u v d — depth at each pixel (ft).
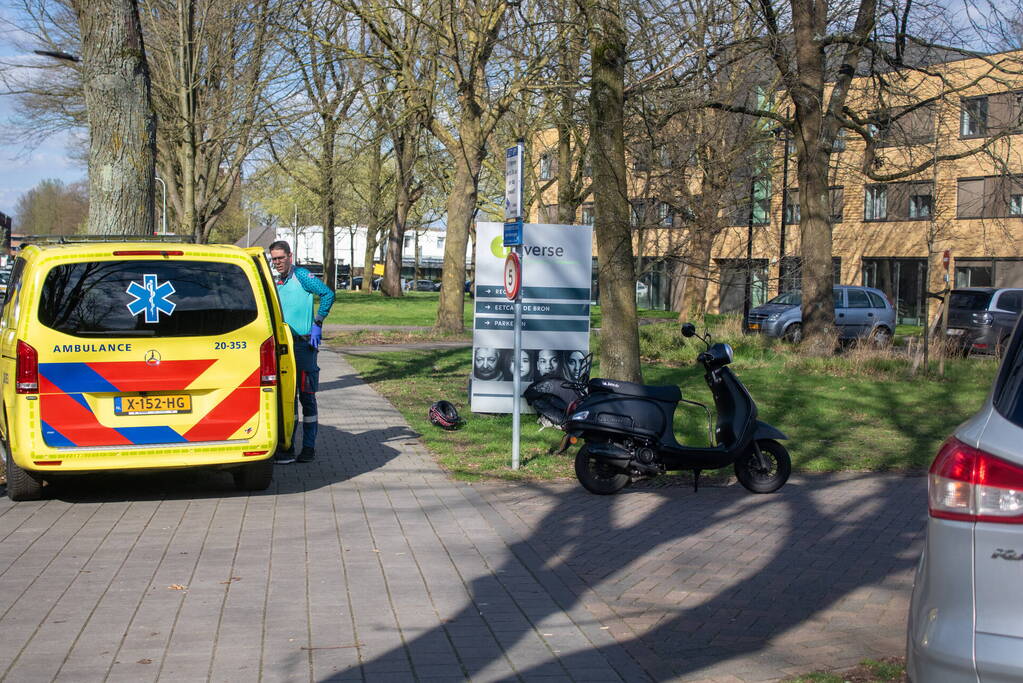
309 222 171.22
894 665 14.75
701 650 15.53
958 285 130.62
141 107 35.27
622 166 35.50
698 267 55.47
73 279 23.77
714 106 59.41
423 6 59.26
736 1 44.55
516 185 28.99
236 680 13.84
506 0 47.29
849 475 30.76
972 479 9.36
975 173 126.00
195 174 66.64
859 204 141.90
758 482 27.66
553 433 36.19
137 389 23.76
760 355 67.72
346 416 40.70
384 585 18.51
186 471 29.14
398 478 28.55
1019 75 66.03
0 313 29.76
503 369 39.93
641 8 37.81
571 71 53.72
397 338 81.46
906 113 66.59
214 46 65.05
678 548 21.72
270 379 24.79
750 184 65.46
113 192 34.86
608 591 18.58
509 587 18.60
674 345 70.85
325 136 71.46
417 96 68.95
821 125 66.33
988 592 9.17
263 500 25.52
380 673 14.21
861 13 59.26
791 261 66.33
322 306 30.25
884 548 22.08
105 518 23.40
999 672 8.93
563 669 14.57
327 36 64.54
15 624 16.02
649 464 26.21
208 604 17.19
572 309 39.78
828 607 17.88
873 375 60.08
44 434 23.30
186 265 24.53
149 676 13.92
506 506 25.32
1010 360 10.02
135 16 35.09
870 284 141.90
